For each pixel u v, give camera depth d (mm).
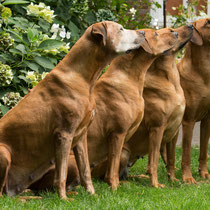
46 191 7523
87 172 7223
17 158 6871
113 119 7914
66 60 6887
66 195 7148
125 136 8148
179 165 11266
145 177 9617
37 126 6742
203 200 6918
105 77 8156
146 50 7828
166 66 8617
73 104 6645
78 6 10695
